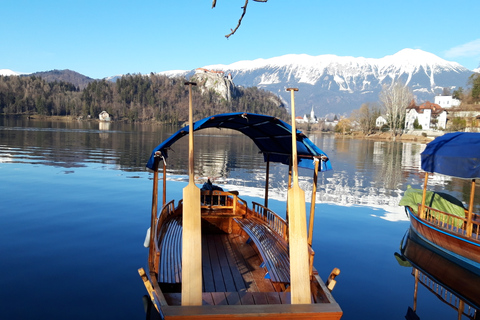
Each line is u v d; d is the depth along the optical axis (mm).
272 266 7434
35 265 10312
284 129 8406
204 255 9641
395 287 10016
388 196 25141
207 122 8109
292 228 6207
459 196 25781
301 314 5652
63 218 15461
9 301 8203
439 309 8820
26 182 23562
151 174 29922
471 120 79312
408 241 14555
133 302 8352
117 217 15906
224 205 13016
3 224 14266
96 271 10039
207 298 6445
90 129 107000
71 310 7906
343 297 9273
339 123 150625
